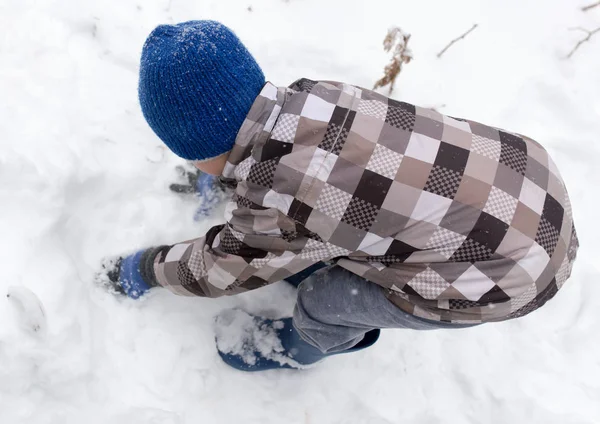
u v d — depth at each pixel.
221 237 1.06
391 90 1.76
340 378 1.57
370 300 1.08
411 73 1.82
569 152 1.83
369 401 1.55
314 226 0.94
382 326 1.13
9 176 1.34
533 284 0.96
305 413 1.53
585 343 1.61
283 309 1.59
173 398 1.42
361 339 1.30
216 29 0.88
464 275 0.94
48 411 1.28
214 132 0.89
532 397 1.55
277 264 1.01
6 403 1.23
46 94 1.50
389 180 0.91
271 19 1.80
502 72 1.87
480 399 1.56
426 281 0.96
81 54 1.61
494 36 1.92
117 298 1.45
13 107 1.43
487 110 1.83
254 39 1.76
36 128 1.42
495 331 1.62
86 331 1.35
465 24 1.92
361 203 0.91
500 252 0.93
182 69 0.84
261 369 1.52
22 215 1.33
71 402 1.31
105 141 1.52
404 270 0.98
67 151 1.42
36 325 1.26
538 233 0.96
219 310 1.54
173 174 1.58
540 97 1.87
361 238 0.95
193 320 1.51
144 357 1.43
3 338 1.22
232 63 0.87
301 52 1.78
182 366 1.46
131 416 1.35
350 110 0.94
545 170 1.02
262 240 0.98
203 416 1.45
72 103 1.52
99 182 1.48
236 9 1.79
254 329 1.53
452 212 0.93
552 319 1.64
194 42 0.85
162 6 1.74
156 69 0.85
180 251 1.20
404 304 1.03
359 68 1.79
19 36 1.56
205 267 1.11
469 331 1.62
